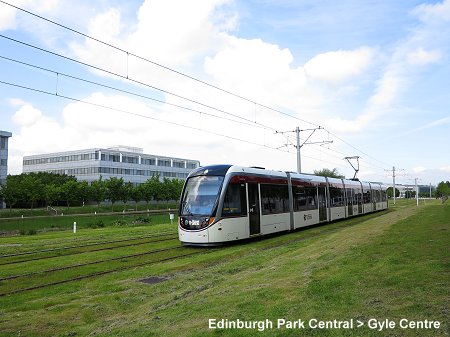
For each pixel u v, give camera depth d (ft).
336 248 46.75
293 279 31.04
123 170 359.05
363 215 133.59
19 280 39.73
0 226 148.66
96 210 273.13
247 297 26.68
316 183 95.30
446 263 31.81
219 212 60.29
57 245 68.08
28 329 25.17
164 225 110.11
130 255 54.08
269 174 74.54
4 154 280.10
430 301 22.22
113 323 25.27
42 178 293.43
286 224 78.02
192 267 44.45
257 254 50.85
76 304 30.17
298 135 130.93
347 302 23.22
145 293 33.01
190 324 22.20
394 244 44.93
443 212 105.09
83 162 350.23
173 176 409.08
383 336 17.97
